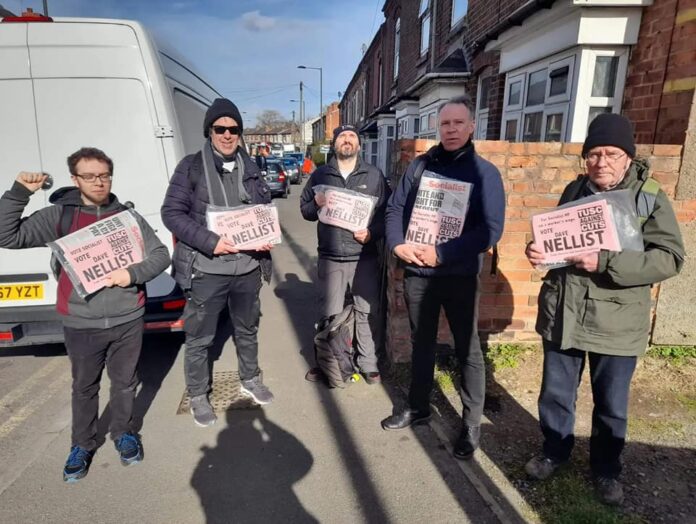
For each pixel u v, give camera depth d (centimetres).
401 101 1241
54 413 343
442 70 813
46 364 424
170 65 405
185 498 255
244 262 314
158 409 344
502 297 399
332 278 371
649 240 222
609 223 225
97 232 255
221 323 510
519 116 586
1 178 352
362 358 380
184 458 288
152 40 365
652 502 245
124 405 282
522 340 408
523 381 363
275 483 266
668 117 371
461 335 281
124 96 356
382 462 283
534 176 374
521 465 276
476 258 273
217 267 305
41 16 346
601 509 239
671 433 299
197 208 305
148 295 375
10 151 351
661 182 362
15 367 418
